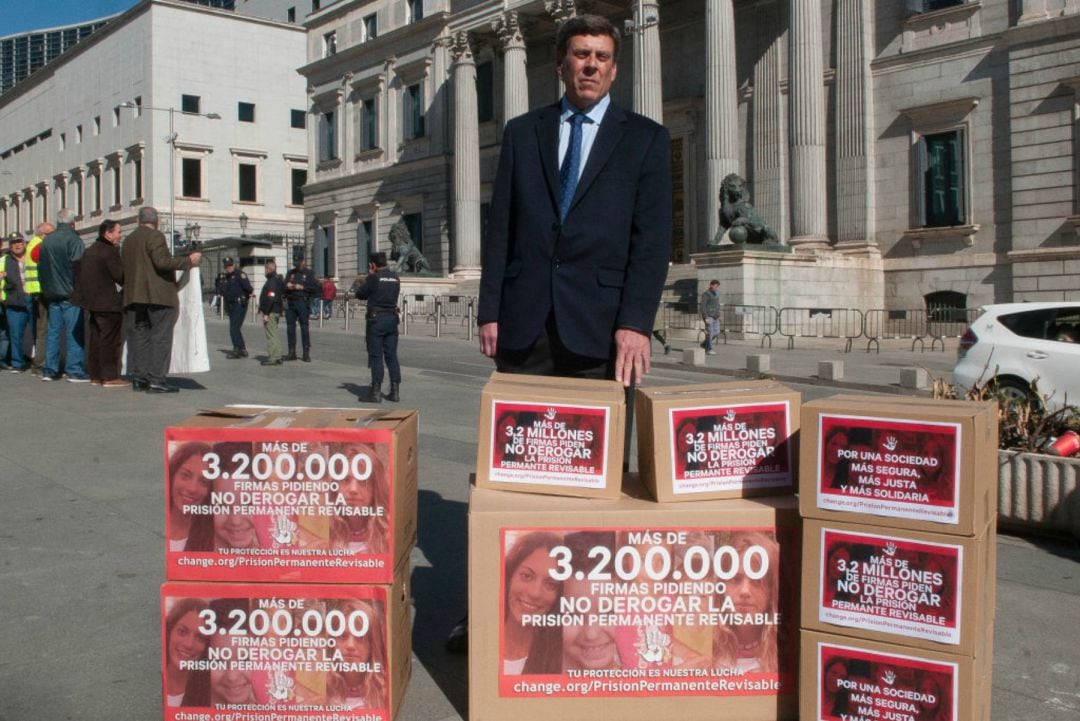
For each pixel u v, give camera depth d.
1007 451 6.88
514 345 4.28
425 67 47.59
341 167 54.72
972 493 3.22
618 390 3.87
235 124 69.00
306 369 17.53
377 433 3.52
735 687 3.58
